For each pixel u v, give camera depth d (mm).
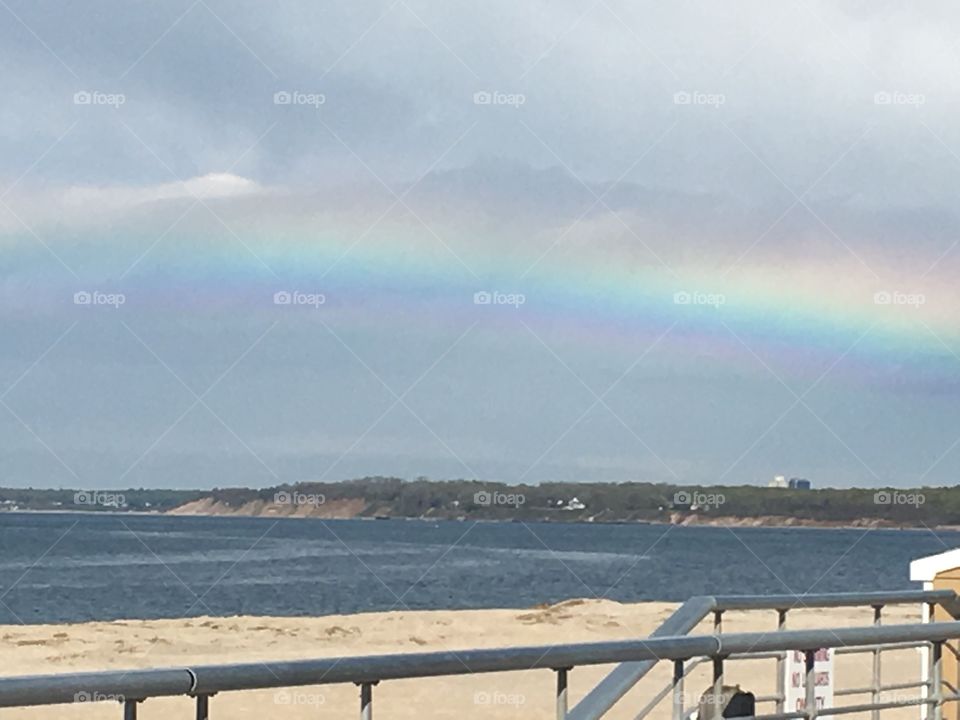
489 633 22047
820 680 8359
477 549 101938
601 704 6355
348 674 5027
